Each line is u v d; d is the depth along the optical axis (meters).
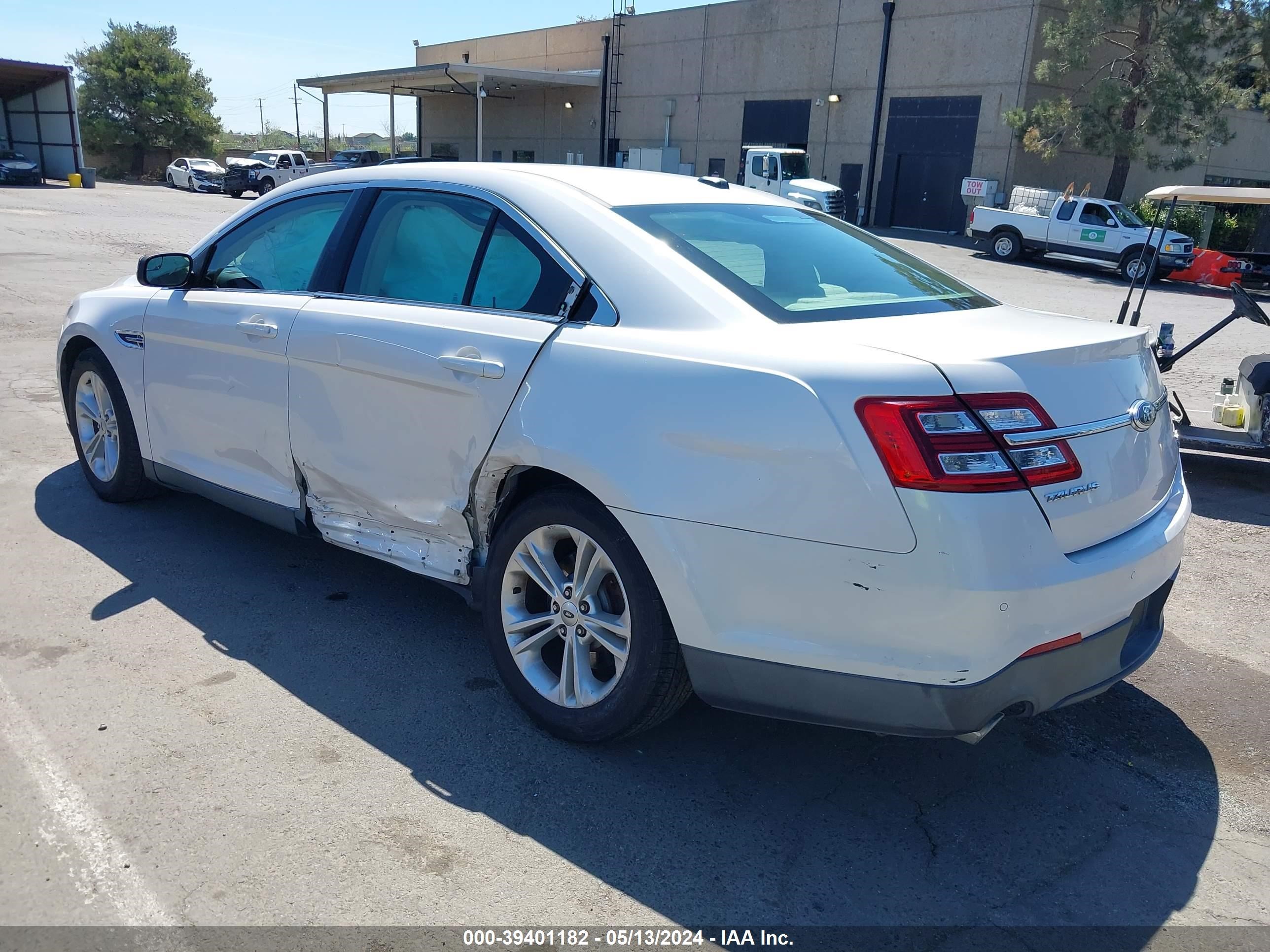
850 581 2.42
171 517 4.95
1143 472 2.77
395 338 3.36
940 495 2.32
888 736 3.26
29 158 46.44
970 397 2.37
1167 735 3.31
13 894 2.37
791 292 2.95
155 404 4.50
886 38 31.17
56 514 4.91
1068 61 25.66
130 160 58.91
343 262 3.78
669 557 2.65
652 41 39.31
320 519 3.84
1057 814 2.86
